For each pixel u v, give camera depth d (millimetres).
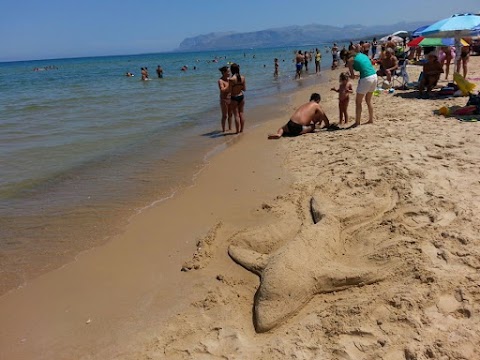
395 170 6059
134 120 13523
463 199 4938
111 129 12211
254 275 4211
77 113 15523
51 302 4148
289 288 3691
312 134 9422
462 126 8148
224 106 10688
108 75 46250
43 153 9727
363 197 5461
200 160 8516
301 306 3637
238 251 4578
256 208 5773
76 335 3664
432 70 11758
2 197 7074
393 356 2971
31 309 4066
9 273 4711
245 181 6957
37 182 7781
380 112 10602
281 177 6867
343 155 7344
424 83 12039
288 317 3545
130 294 4168
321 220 4781
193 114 14195
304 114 9594
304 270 3852
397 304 3406
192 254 4793
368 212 4965
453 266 3775
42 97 22609
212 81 28172
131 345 3463
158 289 4199
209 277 4293
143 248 5051
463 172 5746
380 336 3156
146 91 23000
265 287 3742
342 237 4602
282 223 5039
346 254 4332
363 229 4688
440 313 3281
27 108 17453
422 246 4121
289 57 66312
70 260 4914
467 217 4496
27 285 4461
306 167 7133
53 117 14758
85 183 7605
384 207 5082
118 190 7133
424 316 3268
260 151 8664
